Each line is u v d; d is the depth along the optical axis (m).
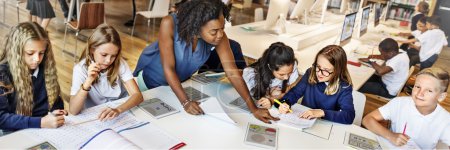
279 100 1.62
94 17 3.60
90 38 1.43
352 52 2.93
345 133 1.41
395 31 3.81
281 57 1.60
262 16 3.89
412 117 1.53
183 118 1.39
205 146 1.20
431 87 1.44
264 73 1.62
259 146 1.23
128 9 6.23
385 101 2.56
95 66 1.40
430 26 3.15
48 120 1.21
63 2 4.27
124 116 1.36
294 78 1.75
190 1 1.49
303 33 3.06
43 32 1.35
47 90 1.47
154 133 1.25
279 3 2.96
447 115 1.50
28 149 1.07
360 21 3.37
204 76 1.72
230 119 1.38
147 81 1.79
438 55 2.95
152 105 1.47
